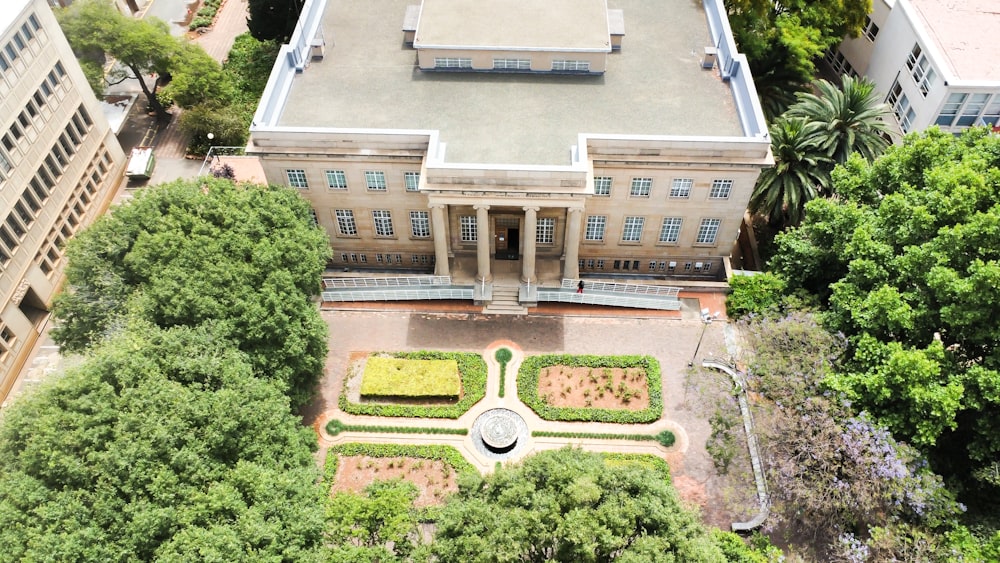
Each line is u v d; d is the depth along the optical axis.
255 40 94.50
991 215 43.19
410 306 64.12
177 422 39.78
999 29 71.56
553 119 59.81
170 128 84.00
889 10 77.06
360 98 61.66
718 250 65.12
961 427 47.97
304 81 63.25
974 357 46.84
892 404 46.06
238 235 50.88
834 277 56.81
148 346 43.62
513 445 54.56
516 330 62.25
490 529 36.91
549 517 36.78
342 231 65.25
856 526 46.47
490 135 58.41
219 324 46.81
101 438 39.19
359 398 57.66
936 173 48.19
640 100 61.50
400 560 39.94
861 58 83.88
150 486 37.62
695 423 55.75
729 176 58.56
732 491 48.44
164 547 36.19
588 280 63.62
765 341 50.12
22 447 40.28
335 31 68.31
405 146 57.66
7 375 60.50
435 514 45.16
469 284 63.59
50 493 37.34
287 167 59.59
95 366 42.00
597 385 57.91
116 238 51.31
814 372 47.38
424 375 58.12
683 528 37.72
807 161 63.12
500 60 63.28
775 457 45.75
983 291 42.62
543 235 64.56
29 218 63.22
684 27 68.56
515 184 55.34
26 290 62.53
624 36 67.38
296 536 38.78
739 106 60.31
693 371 52.78
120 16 78.31
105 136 75.06
